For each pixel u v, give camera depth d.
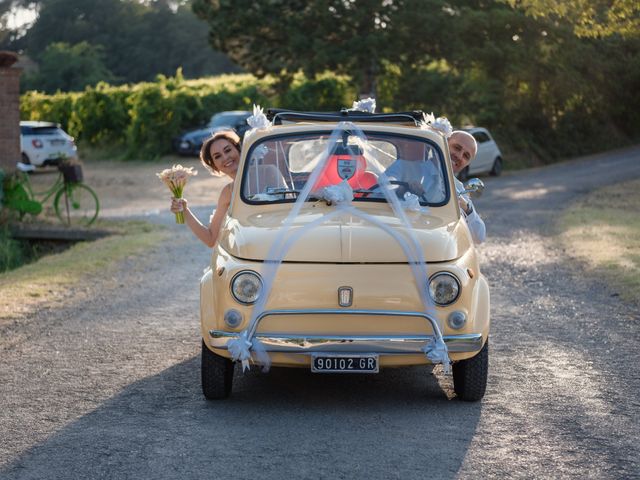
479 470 4.89
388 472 4.85
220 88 42.16
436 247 5.89
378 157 6.81
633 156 44.12
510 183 30.02
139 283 11.80
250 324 5.73
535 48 36.75
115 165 38.12
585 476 4.80
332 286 5.70
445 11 33.88
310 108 41.41
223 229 6.42
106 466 4.96
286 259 5.80
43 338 8.47
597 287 11.20
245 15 33.03
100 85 42.84
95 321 9.29
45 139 33.62
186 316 9.53
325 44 32.44
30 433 5.57
